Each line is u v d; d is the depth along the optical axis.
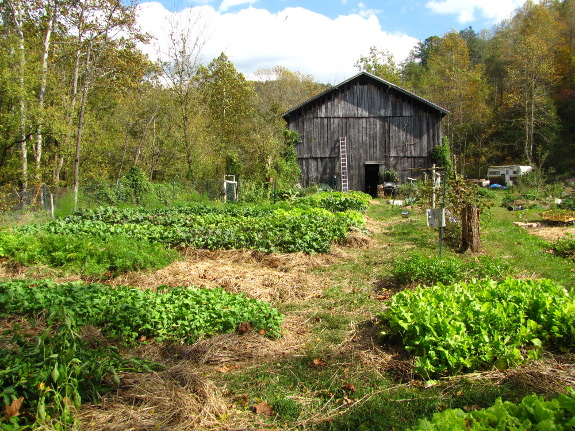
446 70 52.69
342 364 4.98
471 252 10.70
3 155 21.03
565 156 43.88
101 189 23.42
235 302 6.28
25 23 23.00
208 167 35.56
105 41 23.28
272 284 8.23
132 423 3.80
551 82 44.91
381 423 3.88
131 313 5.66
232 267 9.61
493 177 41.72
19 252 9.85
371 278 8.62
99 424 3.77
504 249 11.17
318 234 11.55
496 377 4.47
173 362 5.07
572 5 51.84
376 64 58.62
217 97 45.16
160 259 9.73
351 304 7.07
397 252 10.90
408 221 16.55
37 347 3.99
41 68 21.03
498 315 4.95
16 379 3.89
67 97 24.08
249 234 11.38
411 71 73.25
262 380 4.72
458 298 5.55
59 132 21.30
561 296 5.68
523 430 2.75
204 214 17.66
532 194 23.94
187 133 32.06
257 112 45.81
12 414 3.56
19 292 6.55
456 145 53.56
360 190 31.02
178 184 27.22
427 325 4.80
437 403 4.10
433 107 30.20
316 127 30.98
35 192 19.23
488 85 56.34
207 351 5.21
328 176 31.14
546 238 12.97
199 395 4.26
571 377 4.41
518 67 45.88
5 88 19.05
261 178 29.70
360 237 12.19
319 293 7.79
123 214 16.38
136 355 5.15
